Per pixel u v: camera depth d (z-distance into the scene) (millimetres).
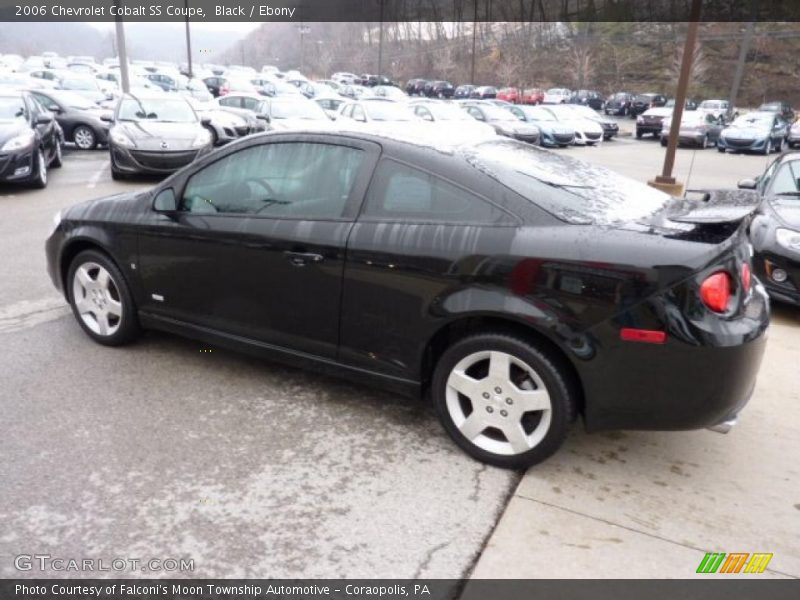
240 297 3619
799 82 59312
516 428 2963
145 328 4230
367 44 100750
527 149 3699
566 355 2795
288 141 3518
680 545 2574
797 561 2504
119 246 4016
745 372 2713
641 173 17188
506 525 2666
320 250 3264
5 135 9867
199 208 3750
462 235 2961
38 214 8484
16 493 2766
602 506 2805
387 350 3227
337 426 3412
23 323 4688
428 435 3350
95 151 15625
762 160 21844
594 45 68500
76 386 3738
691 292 2617
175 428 3330
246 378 3916
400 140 3270
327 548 2516
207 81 36125
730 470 3102
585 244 2748
